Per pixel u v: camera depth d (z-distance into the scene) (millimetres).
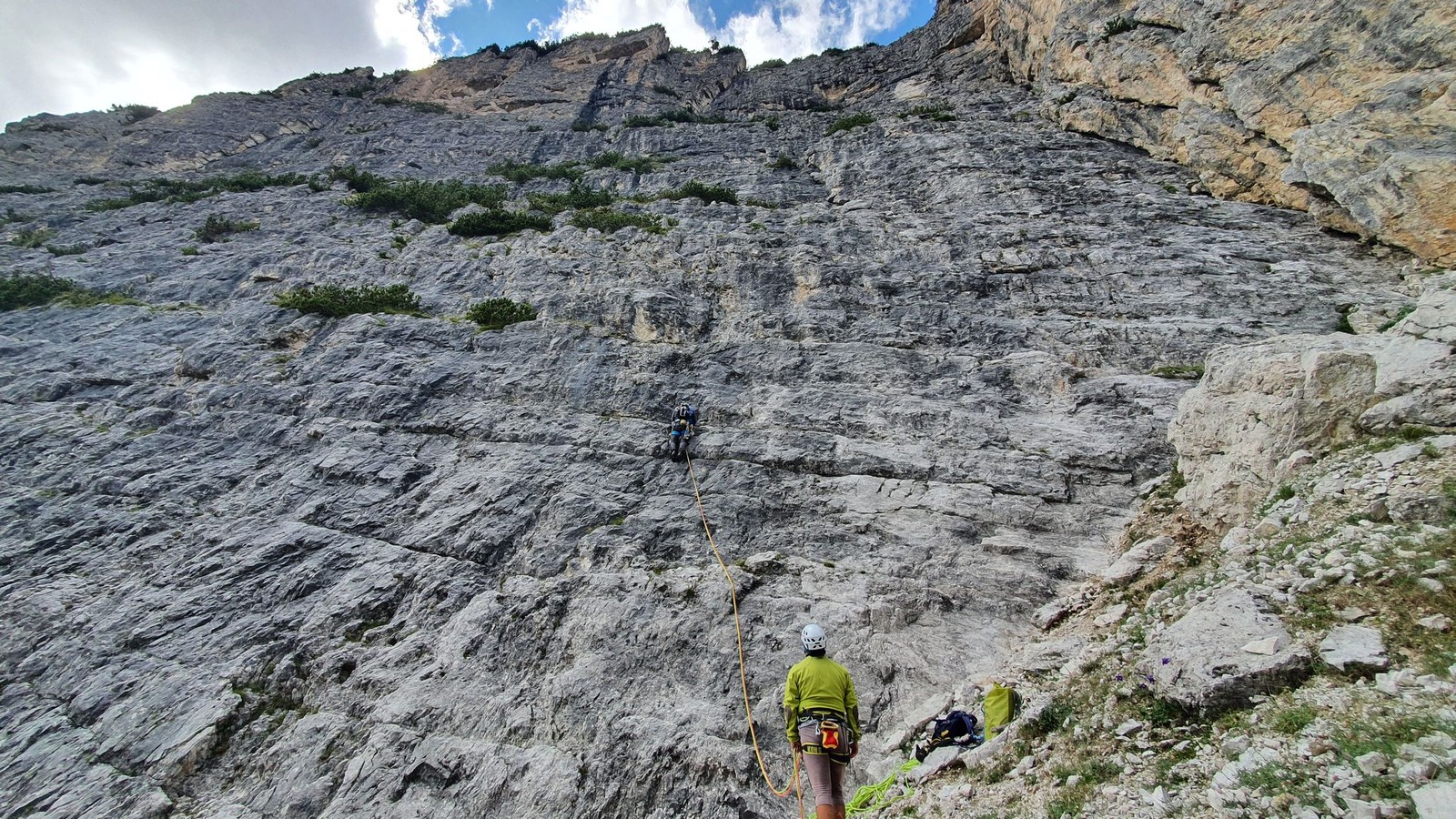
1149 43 28297
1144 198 24219
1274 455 9305
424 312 20406
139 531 13562
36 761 9750
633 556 12461
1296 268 18859
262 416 16438
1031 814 5723
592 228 25719
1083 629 9781
